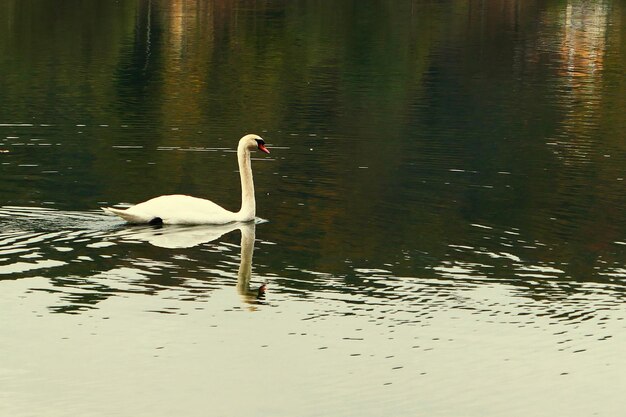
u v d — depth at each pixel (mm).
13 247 18281
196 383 13812
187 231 19656
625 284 17250
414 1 80562
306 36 58281
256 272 17391
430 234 19781
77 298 16172
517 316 15875
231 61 47469
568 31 63875
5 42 51125
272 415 13070
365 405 13375
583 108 36062
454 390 13805
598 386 14023
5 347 14617
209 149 27422
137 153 26734
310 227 20141
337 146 28359
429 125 32250
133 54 48781
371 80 42469
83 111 33156
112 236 19125
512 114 34625
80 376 13922
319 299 16312
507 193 23219
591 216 21359
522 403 13508
